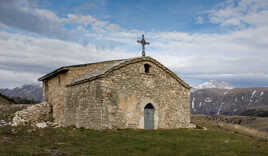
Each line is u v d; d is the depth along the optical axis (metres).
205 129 26.20
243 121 110.56
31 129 20.45
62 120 27.80
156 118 24.34
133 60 23.38
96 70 27.64
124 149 14.42
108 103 21.50
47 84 32.47
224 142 17.83
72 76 27.14
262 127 94.00
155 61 24.84
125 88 22.77
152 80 24.67
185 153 14.09
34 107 28.69
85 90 23.53
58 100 28.92
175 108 25.94
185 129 24.53
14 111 34.41
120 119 22.09
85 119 23.11
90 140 16.89
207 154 13.99
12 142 15.07
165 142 16.89
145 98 23.92
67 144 15.34
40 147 14.21
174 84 26.28
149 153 13.85
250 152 14.73
